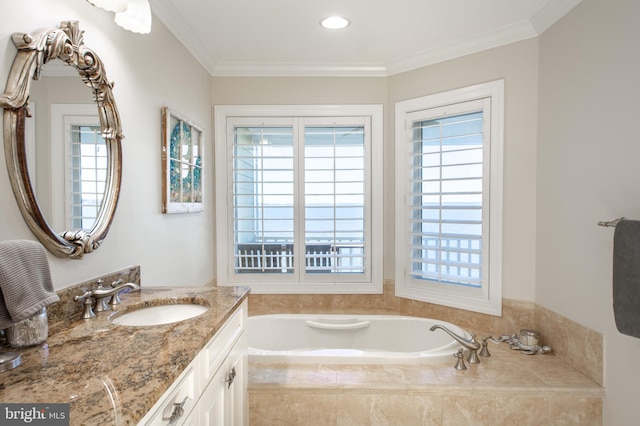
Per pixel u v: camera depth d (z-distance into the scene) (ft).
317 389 5.98
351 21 7.54
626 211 5.46
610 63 5.71
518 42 7.89
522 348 7.35
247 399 5.91
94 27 4.83
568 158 6.73
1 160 3.48
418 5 6.93
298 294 10.32
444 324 8.38
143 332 3.79
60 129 4.11
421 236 9.55
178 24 7.36
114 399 2.44
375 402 5.98
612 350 5.77
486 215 8.38
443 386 5.98
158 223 6.77
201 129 8.90
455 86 8.78
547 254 7.39
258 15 7.27
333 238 10.23
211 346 4.10
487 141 8.32
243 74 9.98
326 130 10.21
